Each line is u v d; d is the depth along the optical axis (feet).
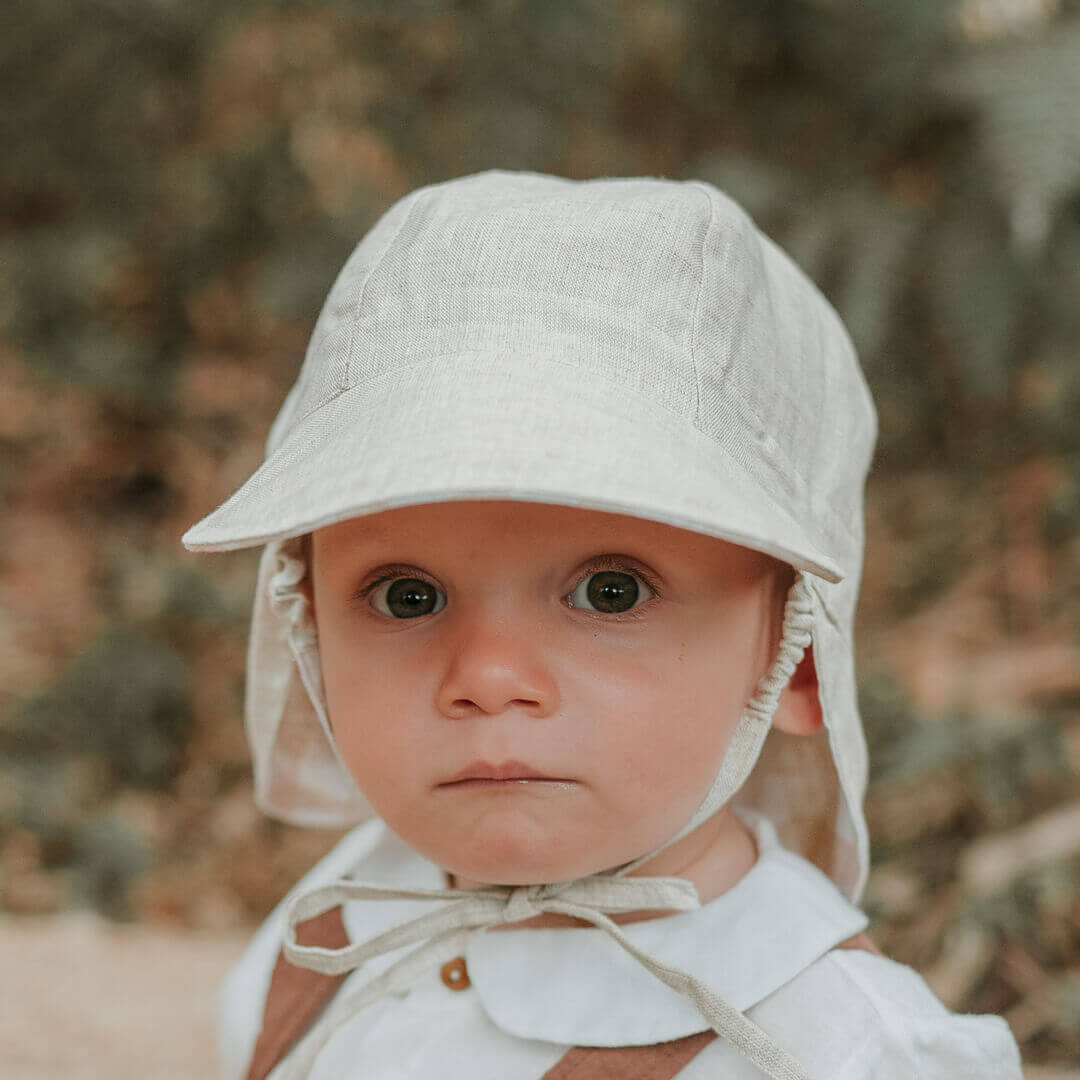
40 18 12.08
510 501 3.31
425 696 3.40
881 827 7.81
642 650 3.37
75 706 9.60
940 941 7.11
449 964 3.90
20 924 7.42
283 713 4.48
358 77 11.99
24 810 8.84
